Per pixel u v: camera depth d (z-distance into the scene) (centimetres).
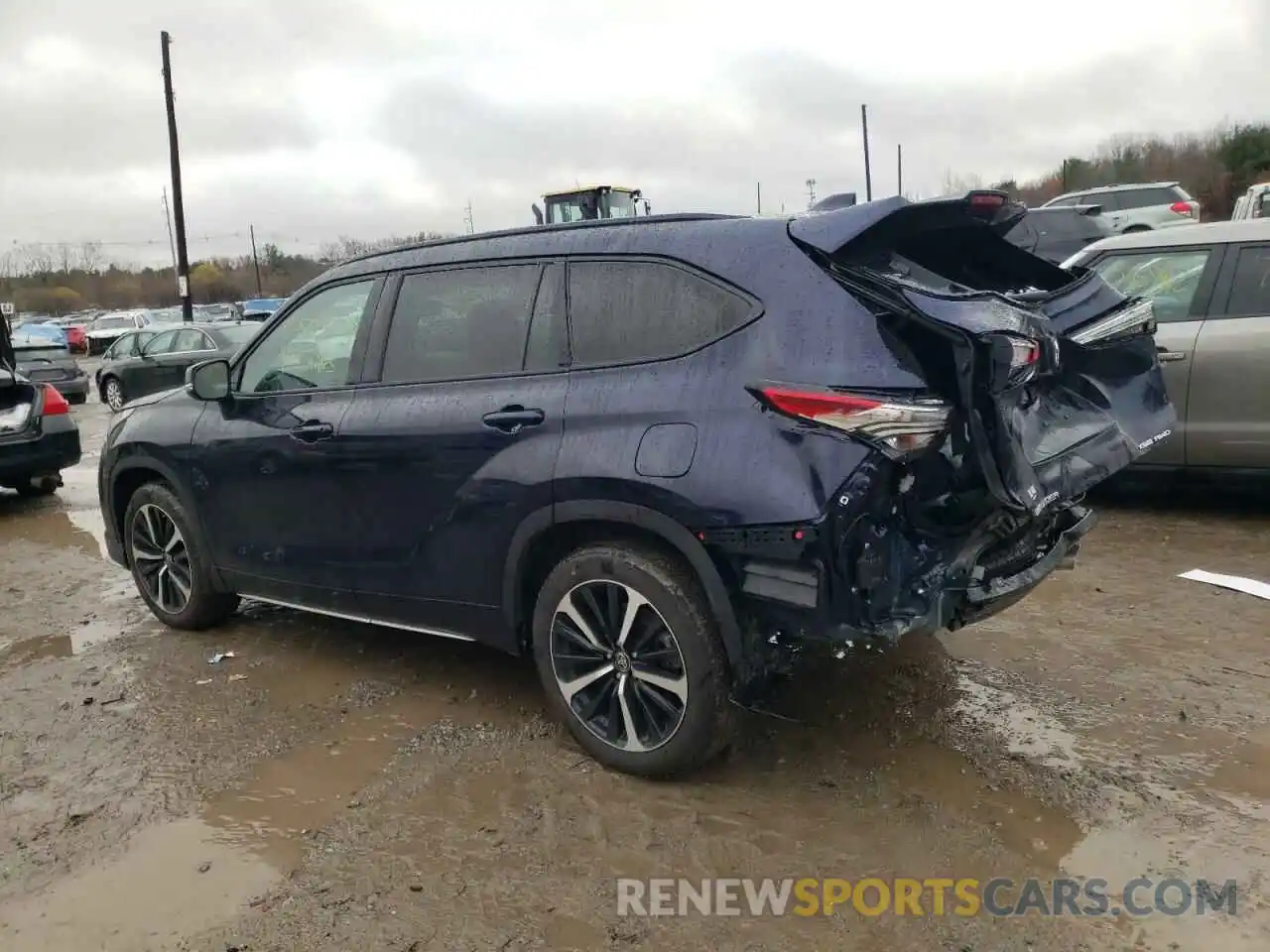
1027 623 458
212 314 3603
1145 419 378
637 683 330
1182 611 465
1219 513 629
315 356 419
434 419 364
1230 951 245
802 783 329
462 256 378
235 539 451
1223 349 585
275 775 350
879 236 309
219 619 501
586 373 333
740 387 296
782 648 315
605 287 337
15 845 313
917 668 413
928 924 260
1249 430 582
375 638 482
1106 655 419
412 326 387
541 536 341
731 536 290
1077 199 1902
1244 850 284
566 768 346
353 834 311
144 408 497
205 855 303
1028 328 300
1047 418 334
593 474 316
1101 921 258
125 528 514
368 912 272
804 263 300
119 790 344
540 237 361
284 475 418
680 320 318
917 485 289
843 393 277
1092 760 336
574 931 262
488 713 393
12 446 835
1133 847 288
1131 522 620
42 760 369
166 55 2747
